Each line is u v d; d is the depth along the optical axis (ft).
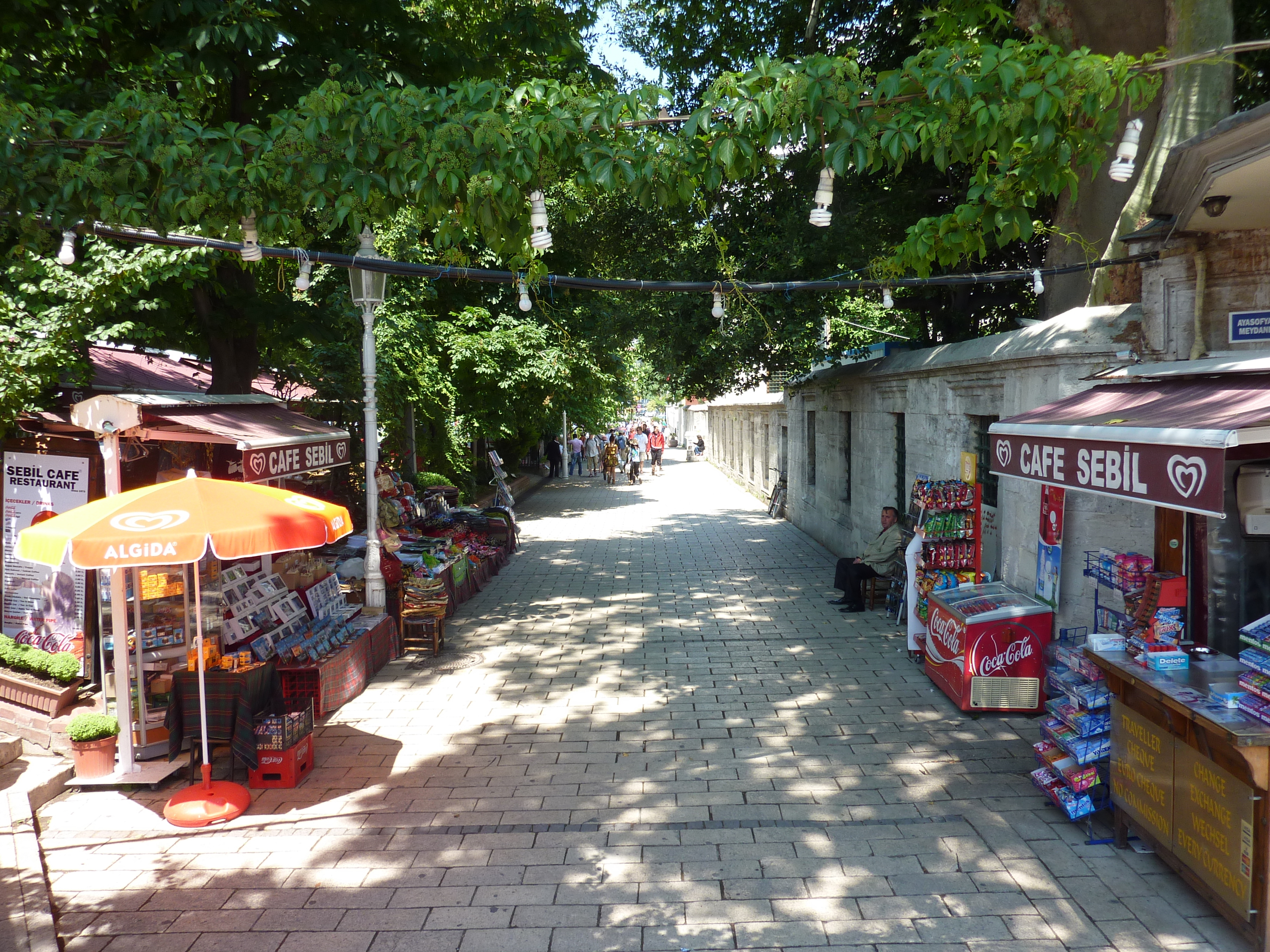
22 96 22.18
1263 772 12.84
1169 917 14.38
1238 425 12.21
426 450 62.95
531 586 43.65
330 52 29.91
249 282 35.06
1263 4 30.37
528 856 16.85
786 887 15.53
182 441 23.94
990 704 23.80
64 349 22.82
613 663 29.68
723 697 25.91
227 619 23.67
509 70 36.17
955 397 32.45
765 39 43.62
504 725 23.97
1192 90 24.31
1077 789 17.19
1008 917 14.46
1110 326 23.02
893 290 29.25
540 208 14.74
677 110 45.65
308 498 20.52
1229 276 20.26
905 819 17.99
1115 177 13.76
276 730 20.10
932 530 28.53
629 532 62.80
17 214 15.12
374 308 30.86
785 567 47.50
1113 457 14.84
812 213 14.07
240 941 14.30
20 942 13.99
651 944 13.93
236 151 14.20
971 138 13.47
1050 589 24.08
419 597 31.14
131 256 23.24
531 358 59.31
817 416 57.47
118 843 17.69
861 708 24.64
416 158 14.14
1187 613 17.37
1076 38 28.50
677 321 41.01
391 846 17.37
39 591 23.07
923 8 30.22
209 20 26.43
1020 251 41.47
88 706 22.21
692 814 18.47
